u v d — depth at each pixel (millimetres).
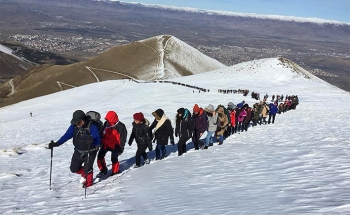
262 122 27234
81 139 9273
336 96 59000
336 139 14797
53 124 38188
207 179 8641
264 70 95812
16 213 7160
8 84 196375
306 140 15672
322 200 5512
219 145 16031
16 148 18812
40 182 10773
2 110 72438
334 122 24500
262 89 70250
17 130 35125
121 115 38312
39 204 7887
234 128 20938
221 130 16203
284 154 11594
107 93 78500
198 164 11133
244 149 13828
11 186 10250
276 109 26016
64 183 10523
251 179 8023
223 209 5703
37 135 29266
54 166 13875
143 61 181250
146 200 7203
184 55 196750
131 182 9484
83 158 9469
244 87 74000
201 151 14312
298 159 10281
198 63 195875
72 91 84188
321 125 22828
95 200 7832
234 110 19188
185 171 10172
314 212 4848
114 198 7801
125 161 13836
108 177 10812
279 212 5098
